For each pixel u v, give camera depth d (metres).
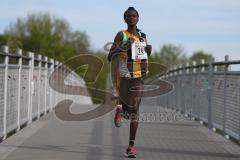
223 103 22.39
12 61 21.23
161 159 15.95
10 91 20.39
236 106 19.89
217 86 23.83
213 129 24.39
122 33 16.22
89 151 17.28
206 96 26.53
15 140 19.70
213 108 24.67
